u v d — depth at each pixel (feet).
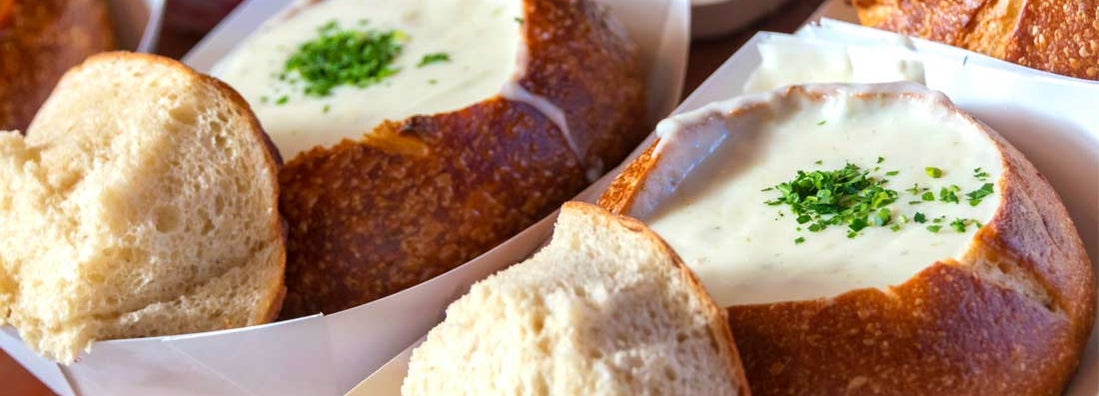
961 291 1.58
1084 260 1.71
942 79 1.88
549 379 1.54
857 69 1.92
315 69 2.15
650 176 1.79
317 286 1.94
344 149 1.94
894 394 1.57
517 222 2.00
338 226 1.93
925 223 1.67
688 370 1.54
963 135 1.76
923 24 1.98
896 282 1.61
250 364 1.81
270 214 1.89
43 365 1.90
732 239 1.72
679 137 1.82
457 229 1.96
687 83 2.27
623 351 1.53
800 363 1.58
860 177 1.74
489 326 1.60
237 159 1.90
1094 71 1.83
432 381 1.67
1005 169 1.68
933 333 1.57
